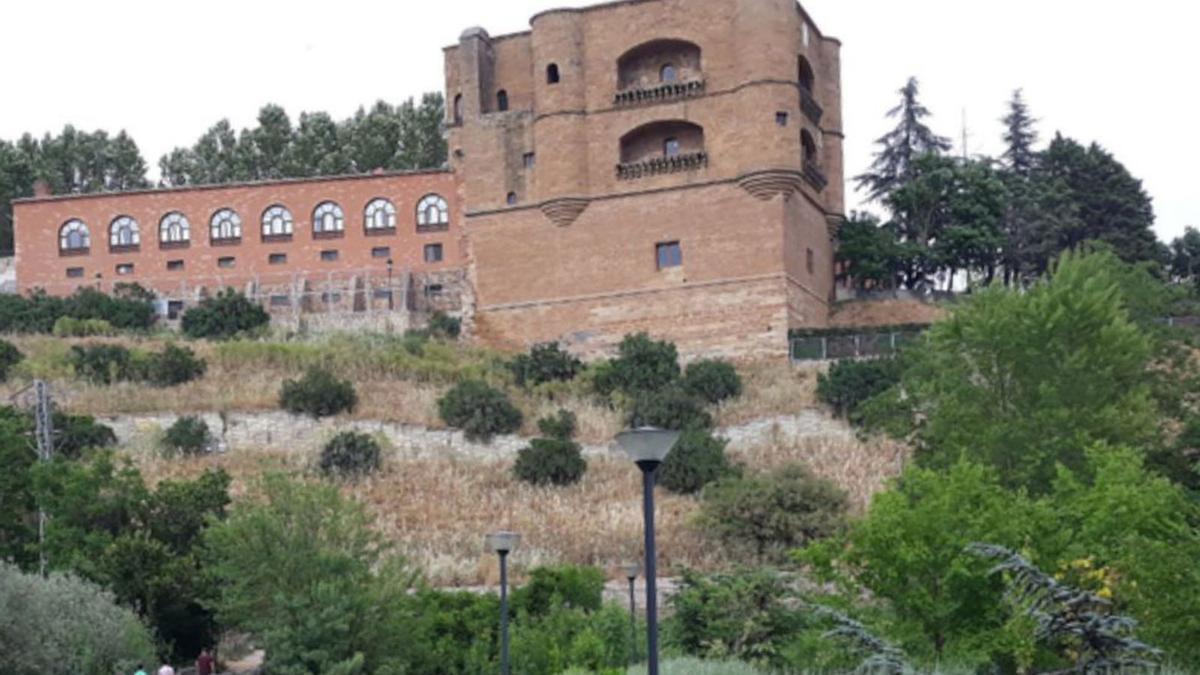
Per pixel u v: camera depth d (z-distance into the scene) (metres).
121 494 43.38
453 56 76.00
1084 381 41.75
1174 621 27.33
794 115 68.88
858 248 75.94
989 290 45.38
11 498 44.94
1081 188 90.12
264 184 79.56
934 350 46.78
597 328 70.12
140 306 75.31
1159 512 31.67
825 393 60.03
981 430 41.50
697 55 71.56
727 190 68.88
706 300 68.50
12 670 34.31
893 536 30.52
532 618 39.94
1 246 110.75
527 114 72.81
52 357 64.69
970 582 29.69
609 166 70.94
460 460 59.19
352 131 114.75
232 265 79.50
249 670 43.03
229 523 38.69
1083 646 24.66
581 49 72.06
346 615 36.72
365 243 78.62
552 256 71.38
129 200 80.56
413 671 37.97
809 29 73.69
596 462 58.19
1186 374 47.72
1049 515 30.59
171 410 60.56
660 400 60.12
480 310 72.31
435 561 48.00
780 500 48.25
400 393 63.75
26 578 35.81
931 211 81.38
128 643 37.34
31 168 115.75
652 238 69.81
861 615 30.69
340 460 57.03
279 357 65.94
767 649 33.66
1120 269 51.69
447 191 78.31
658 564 47.94
